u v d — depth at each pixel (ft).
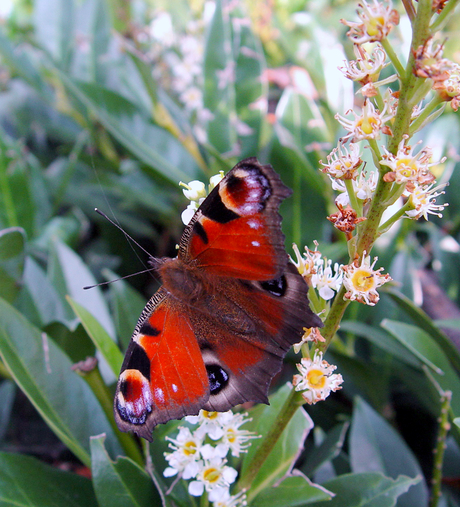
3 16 1.16
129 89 0.87
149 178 0.83
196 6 0.94
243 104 0.72
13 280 0.54
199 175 0.74
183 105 0.96
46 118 0.92
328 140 0.66
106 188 0.82
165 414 0.35
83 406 0.46
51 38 0.92
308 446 0.59
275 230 0.33
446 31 0.92
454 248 0.69
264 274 0.34
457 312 0.63
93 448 0.37
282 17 1.04
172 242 0.87
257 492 0.40
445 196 0.73
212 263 0.37
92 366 0.39
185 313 0.37
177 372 0.35
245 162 0.33
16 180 0.67
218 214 0.35
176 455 0.38
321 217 0.65
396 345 0.54
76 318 0.56
